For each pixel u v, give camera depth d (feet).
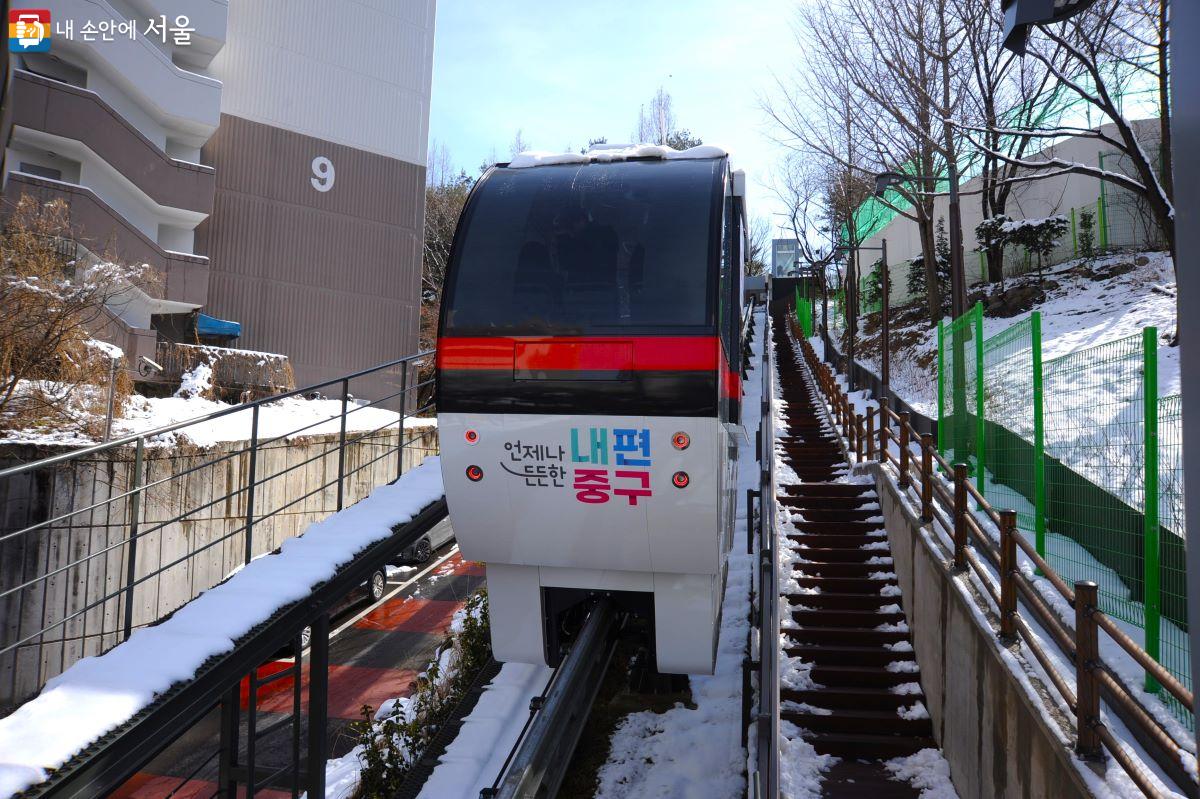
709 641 19.12
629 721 25.84
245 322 75.25
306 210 79.30
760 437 37.93
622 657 28.66
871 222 128.67
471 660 29.96
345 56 82.53
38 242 44.06
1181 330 5.53
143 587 38.73
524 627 20.10
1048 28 48.42
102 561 36.91
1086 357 24.45
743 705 23.86
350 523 22.88
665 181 19.25
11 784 11.62
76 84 64.85
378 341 83.30
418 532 24.52
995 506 30.04
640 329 17.46
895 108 64.18
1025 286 71.05
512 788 15.78
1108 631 13.35
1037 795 15.94
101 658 15.47
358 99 83.15
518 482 18.25
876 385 73.56
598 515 18.07
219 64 75.41
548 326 17.85
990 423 33.06
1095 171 42.29
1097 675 13.78
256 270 76.13
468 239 19.20
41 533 35.04
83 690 14.24
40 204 52.42
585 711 21.43
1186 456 5.44
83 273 48.24
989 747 19.54
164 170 65.36
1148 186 40.65
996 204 82.07
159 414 48.70
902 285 110.22
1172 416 18.71
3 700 33.47
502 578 20.10
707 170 19.53
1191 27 5.44
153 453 39.55
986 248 78.79
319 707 20.20
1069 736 14.73
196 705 15.56
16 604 34.17
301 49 79.77
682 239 18.17
